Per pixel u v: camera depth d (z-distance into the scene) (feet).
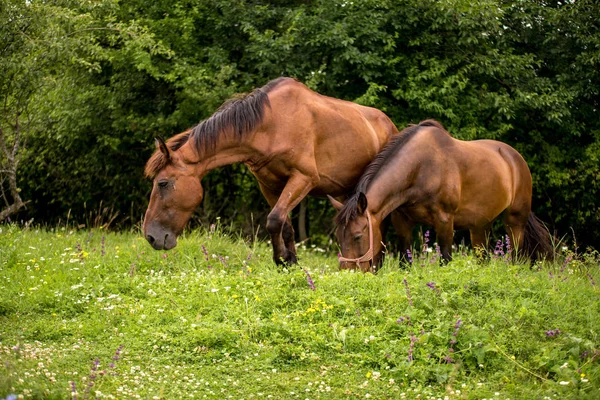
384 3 42.52
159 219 24.12
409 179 25.68
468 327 18.17
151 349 18.37
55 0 33.06
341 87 44.93
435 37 44.14
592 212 47.80
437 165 26.21
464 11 42.37
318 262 31.17
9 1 30.94
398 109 44.01
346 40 40.29
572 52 46.83
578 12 45.19
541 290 20.76
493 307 19.52
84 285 23.30
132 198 51.83
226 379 16.67
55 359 17.07
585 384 16.19
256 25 44.65
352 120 26.78
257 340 18.65
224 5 43.14
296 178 24.99
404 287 20.90
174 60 43.52
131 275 25.07
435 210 26.45
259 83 42.68
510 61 43.55
